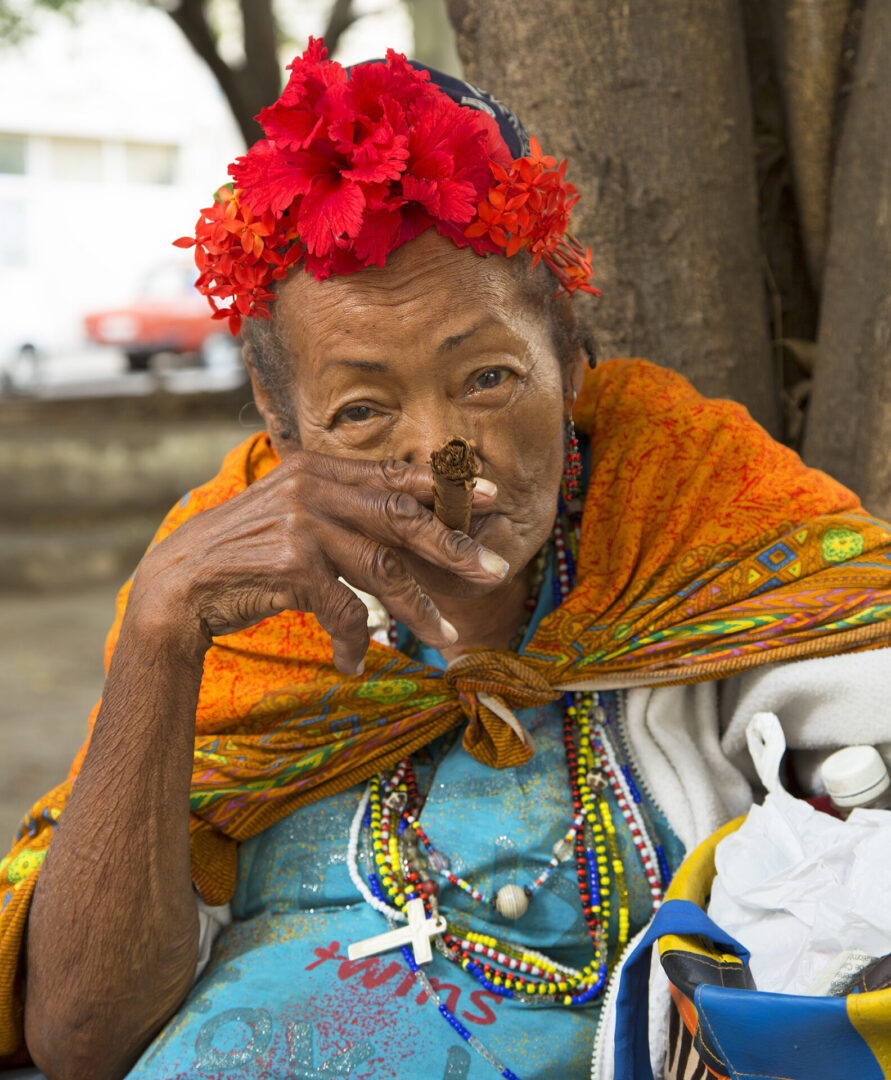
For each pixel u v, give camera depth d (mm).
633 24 1745
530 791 1302
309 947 1273
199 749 1320
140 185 24969
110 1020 1206
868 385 1712
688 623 1324
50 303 23812
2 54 13875
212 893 1297
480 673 1260
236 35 11906
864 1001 911
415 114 1076
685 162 1775
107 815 1154
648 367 1515
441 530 1041
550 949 1283
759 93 1996
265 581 1097
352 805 1334
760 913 1100
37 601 6938
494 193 1088
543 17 1757
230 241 1153
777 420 1909
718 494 1386
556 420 1198
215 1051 1201
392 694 1319
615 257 1794
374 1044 1198
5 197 23672
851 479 1741
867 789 1196
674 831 1307
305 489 1096
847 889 1047
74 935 1169
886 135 1684
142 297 16703
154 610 1127
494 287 1122
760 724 1260
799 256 2006
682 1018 1078
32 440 8172
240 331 1290
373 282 1097
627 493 1398
